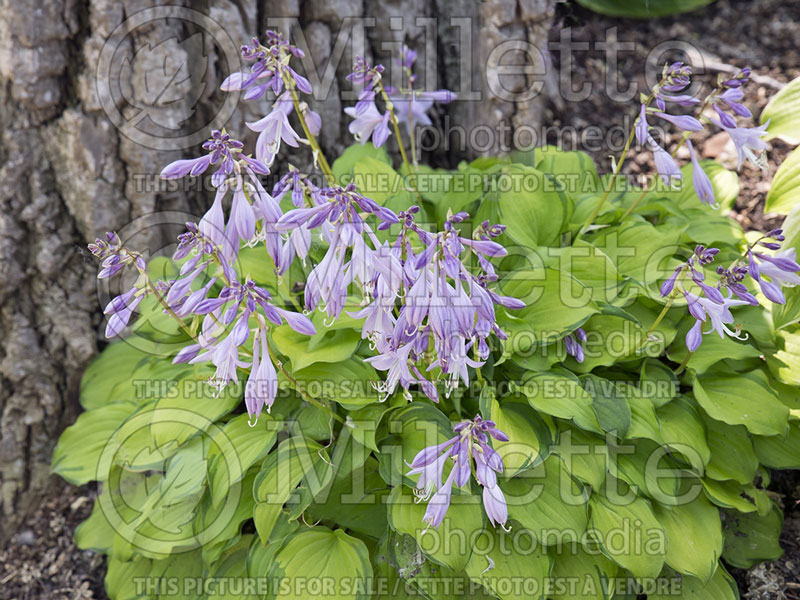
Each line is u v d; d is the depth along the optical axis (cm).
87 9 65
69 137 68
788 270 49
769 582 59
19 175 68
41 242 70
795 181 66
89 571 68
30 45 65
